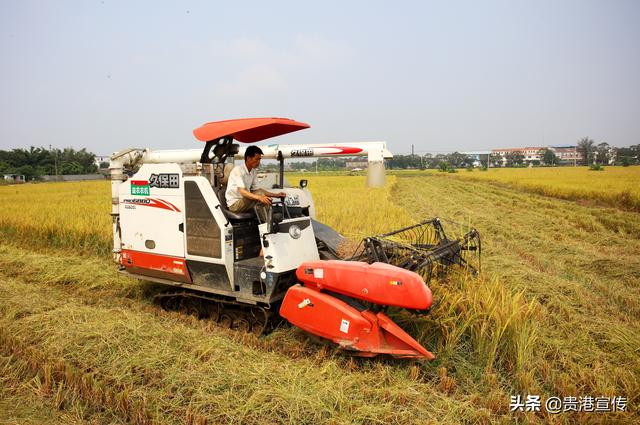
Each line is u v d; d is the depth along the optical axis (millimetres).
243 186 5066
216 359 4180
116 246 6348
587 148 129000
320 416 3355
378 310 4289
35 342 4648
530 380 3822
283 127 5273
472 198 23734
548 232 12125
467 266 5770
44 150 85125
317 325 4273
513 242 10500
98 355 4258
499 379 4012
